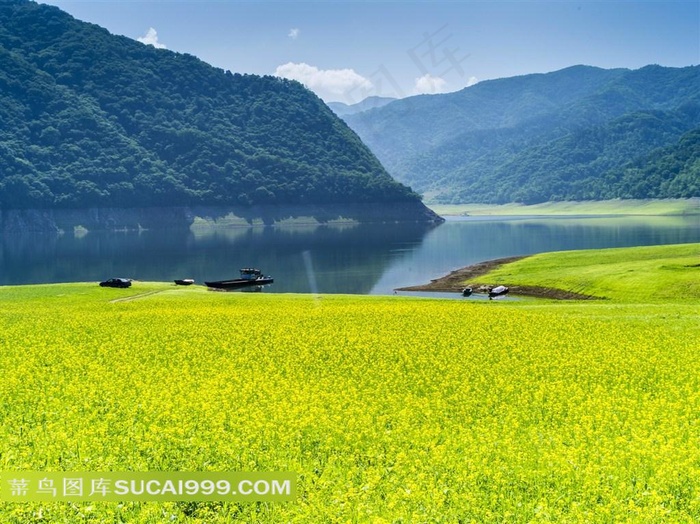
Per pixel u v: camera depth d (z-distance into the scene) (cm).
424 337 4081
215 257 15350
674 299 6938
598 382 2919
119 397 2536
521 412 2373
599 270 9088
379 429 2148
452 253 15425
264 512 1510
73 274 12600
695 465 1811
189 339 3997
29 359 3338
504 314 5338
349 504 1508
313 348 3694
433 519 1452
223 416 2186
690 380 2917
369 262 13812
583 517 1463
